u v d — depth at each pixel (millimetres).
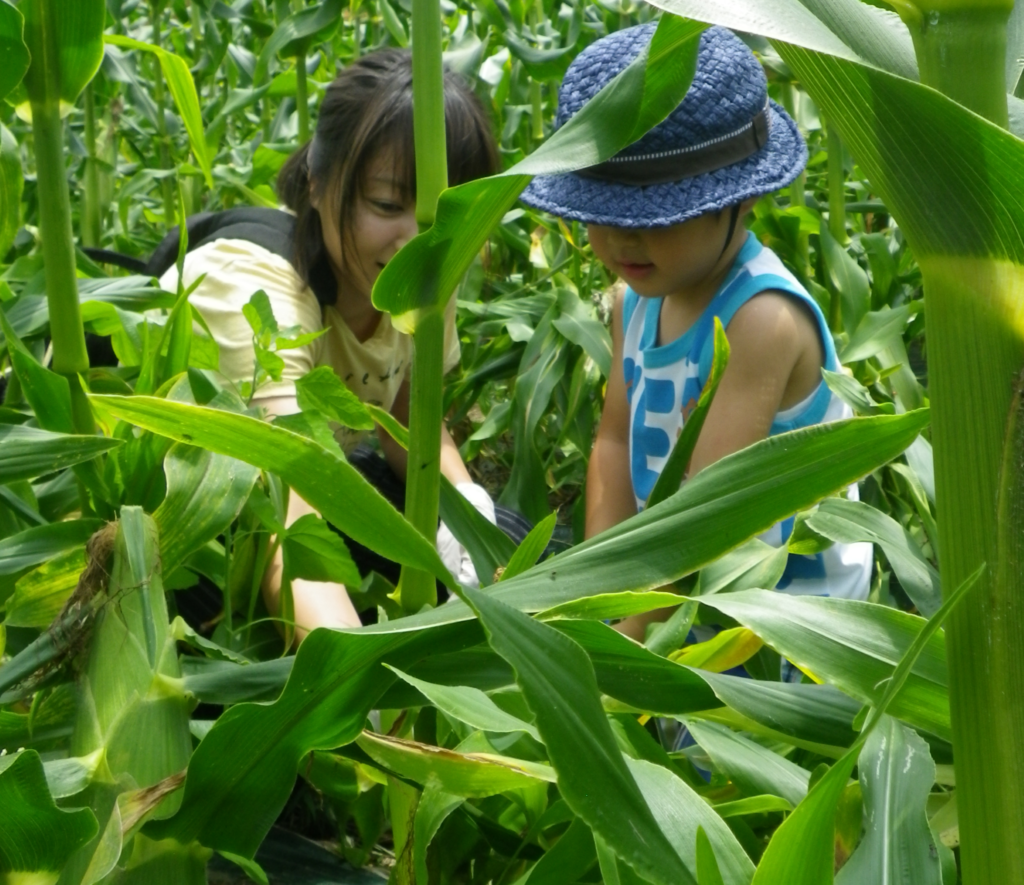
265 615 1335
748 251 1454
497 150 1575
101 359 1596
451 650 695
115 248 2883
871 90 476
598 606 671
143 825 656
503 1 2516
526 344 2305
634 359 1627
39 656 731
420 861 765
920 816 623
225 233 1561
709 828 627
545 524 840
